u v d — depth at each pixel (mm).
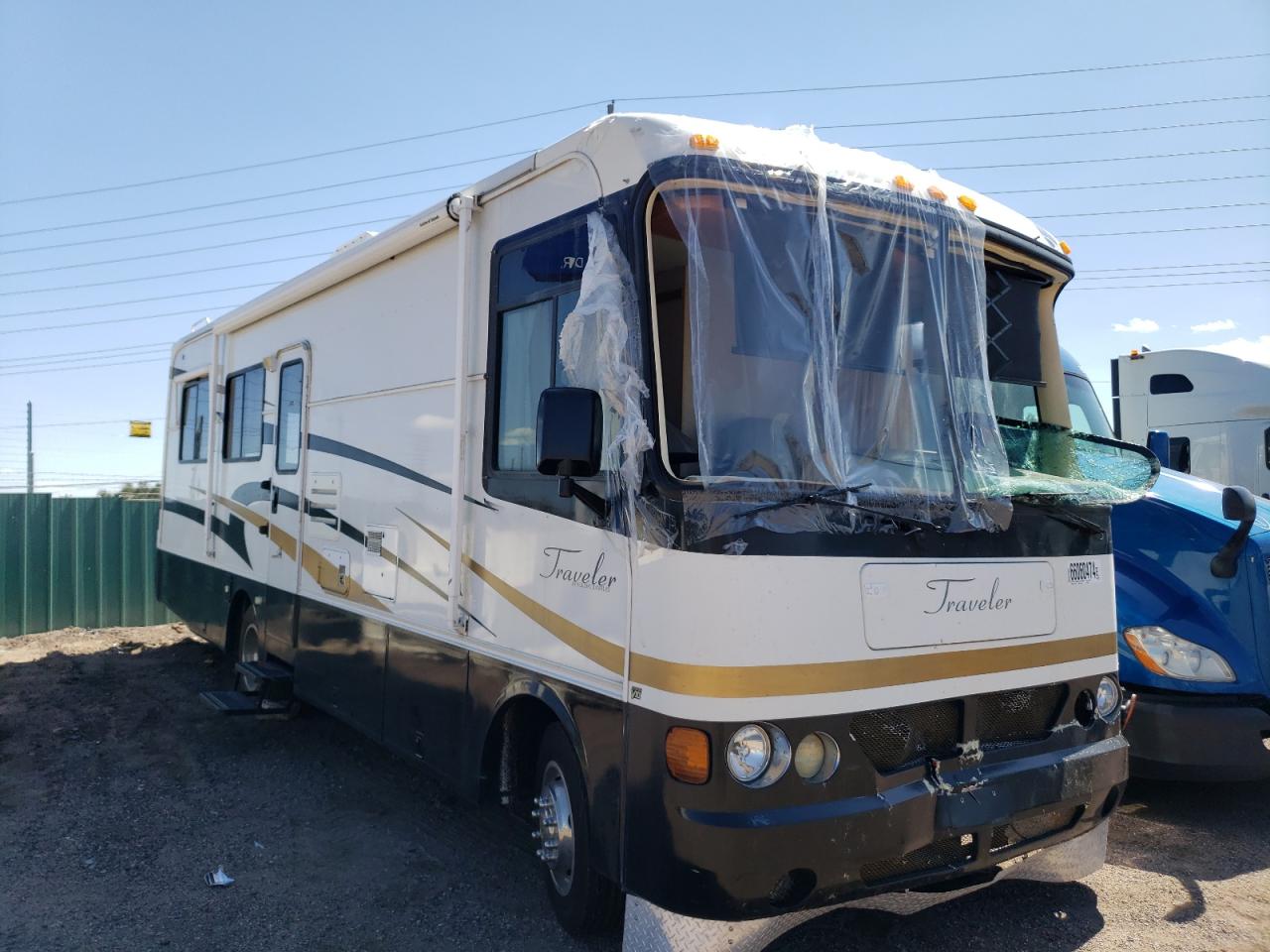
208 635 7922
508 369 4086
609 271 3301
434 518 4586
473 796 4129
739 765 2912
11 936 3852
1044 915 4016
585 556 3467
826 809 3008
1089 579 3885
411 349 4898
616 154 3404
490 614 4066
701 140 3236
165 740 6656
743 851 2875
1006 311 4250
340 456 5637
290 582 6316
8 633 10547
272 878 4430
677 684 2984
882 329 3439
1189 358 10203
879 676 3160
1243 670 5004
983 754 3410
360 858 4660
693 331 3107
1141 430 10562
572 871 3701
